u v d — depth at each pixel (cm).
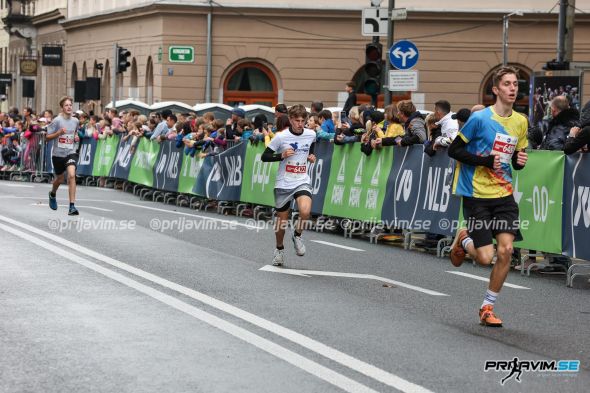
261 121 4225
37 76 13150
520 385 1530
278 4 8375
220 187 4456
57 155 4009
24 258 2694
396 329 1906
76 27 10912
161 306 2058
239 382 1493
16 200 4684
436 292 2375
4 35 15475
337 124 4484
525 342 1850
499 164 2002
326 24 8412
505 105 2020
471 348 1769
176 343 1731
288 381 1501
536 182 2747
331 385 1481
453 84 8306
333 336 1819
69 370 1547
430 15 8238
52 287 2255
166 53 8481
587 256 2583
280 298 2198
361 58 8412
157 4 8450
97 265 2598
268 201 4075
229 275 2508
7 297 2128
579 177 2616
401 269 2764
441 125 3172
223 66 8481
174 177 4912
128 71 9319
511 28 8238
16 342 1722
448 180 3109
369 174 3516
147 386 1466
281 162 2742
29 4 13238
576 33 8238
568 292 2484
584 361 1709
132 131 5516
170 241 3192
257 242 3247
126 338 1761
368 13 4503
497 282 1986
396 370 1584
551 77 5003
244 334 1811
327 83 8450
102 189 5862
